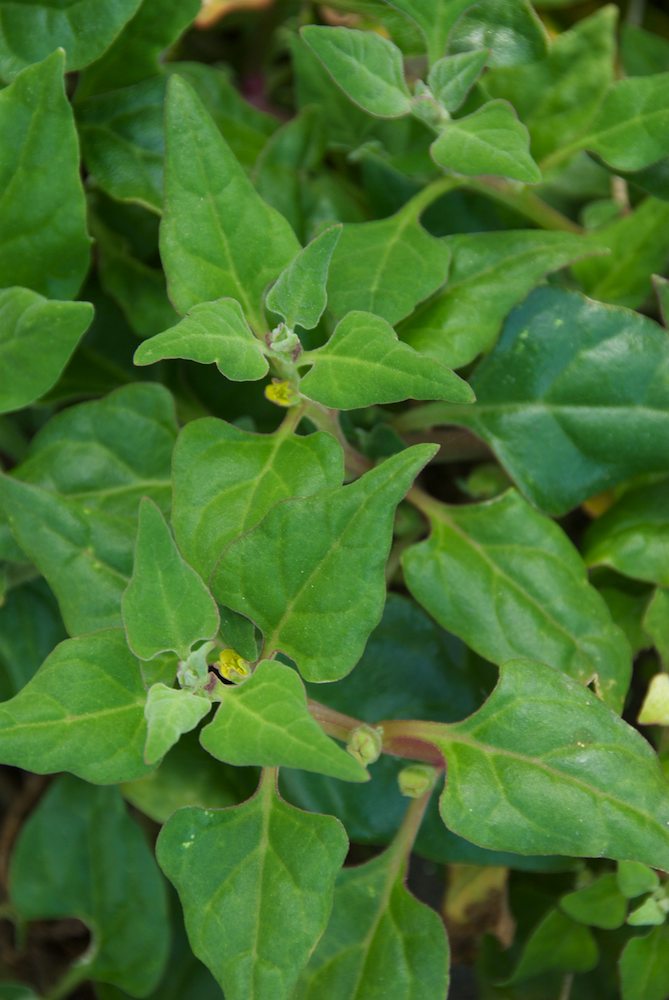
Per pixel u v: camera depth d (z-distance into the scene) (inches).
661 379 29.6
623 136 30.3
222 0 33.6
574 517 32.4
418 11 29.3
